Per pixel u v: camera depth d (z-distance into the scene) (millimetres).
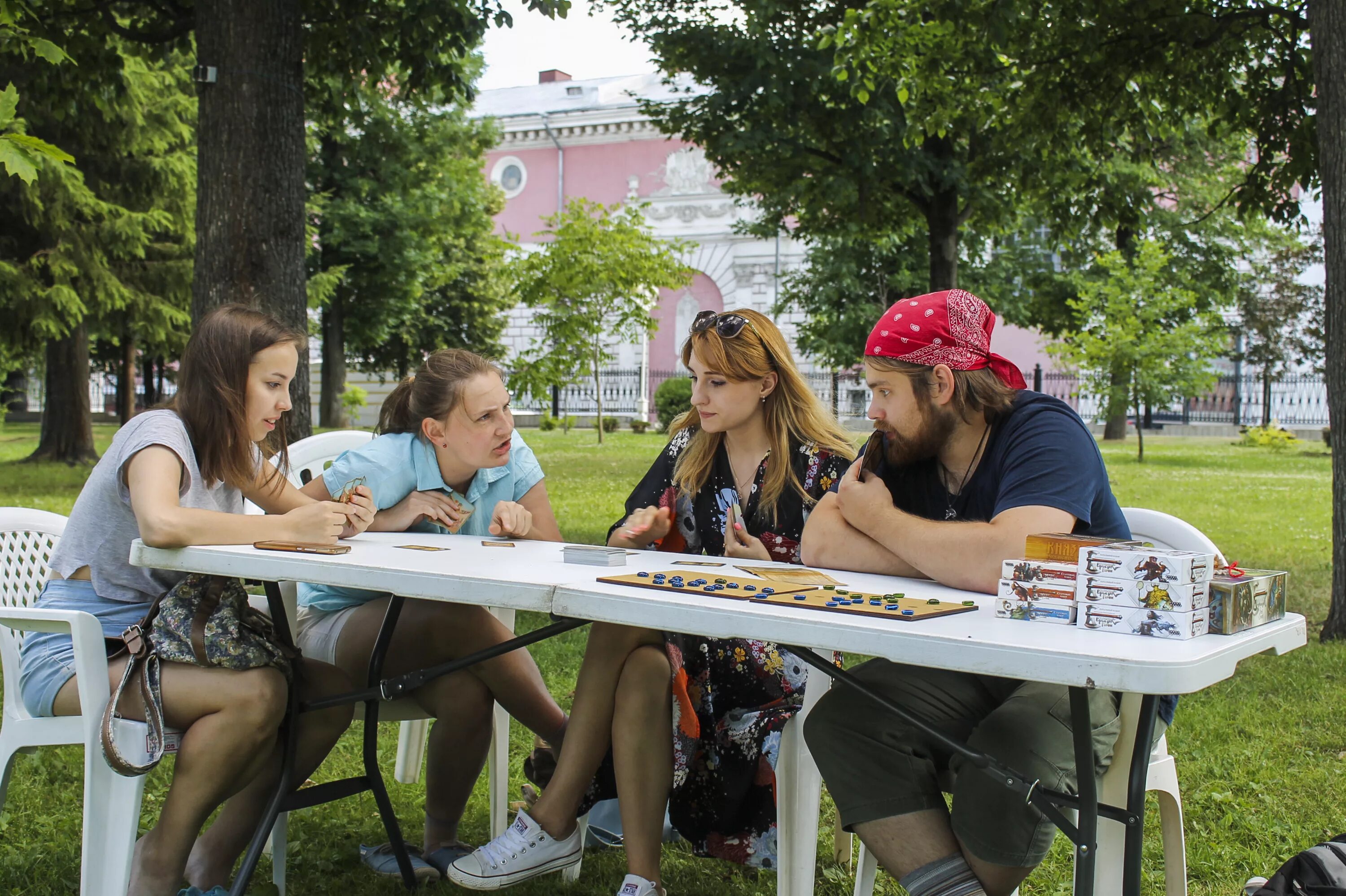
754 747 2236
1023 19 7012
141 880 1925
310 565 1800
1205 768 3232
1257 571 1574
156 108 12406
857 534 1946
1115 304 17297
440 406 2496
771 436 2391
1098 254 17594
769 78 9312
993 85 8094
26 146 2734
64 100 7277
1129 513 2189
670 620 1482
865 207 10320
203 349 2201
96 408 35062
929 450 1959
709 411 2348
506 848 2061
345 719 2230
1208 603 1391
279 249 5508
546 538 2783
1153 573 1360
